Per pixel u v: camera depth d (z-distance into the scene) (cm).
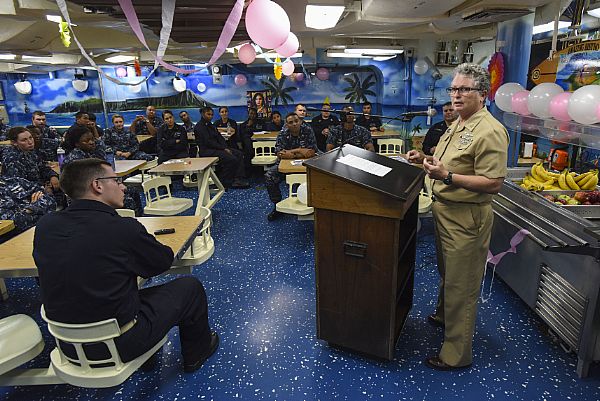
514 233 250
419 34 607
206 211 240
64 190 155
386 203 168
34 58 709
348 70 921
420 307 260
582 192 247
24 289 298
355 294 194
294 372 203
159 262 162
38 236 148
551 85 260
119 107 966
